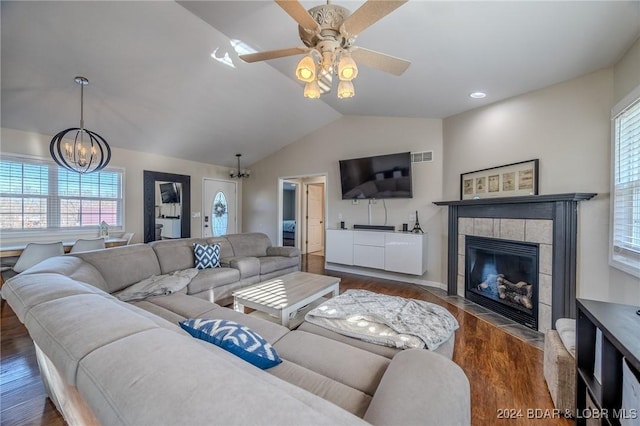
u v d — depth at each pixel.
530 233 2.79
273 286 2.80
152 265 3.06
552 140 2.73
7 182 3.68
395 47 2.34
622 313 1.31
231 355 0.95
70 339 0.78
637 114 2.00
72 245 3.77
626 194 2.11
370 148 5.00
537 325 2.70
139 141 4.67
